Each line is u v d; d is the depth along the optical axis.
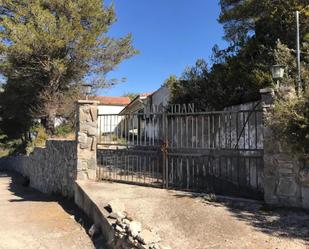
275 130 6.88
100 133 11.49
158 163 10.23
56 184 13.83
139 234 5.55
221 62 15.38
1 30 19.78
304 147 6.44
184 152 9.59
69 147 12.34
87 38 20.88
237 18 15.00
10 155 31.89
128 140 11.20
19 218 9.42
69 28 20.38
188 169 9.38
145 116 10.80
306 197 6.77
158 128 10.43
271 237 5.52
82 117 11.34
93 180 11.00
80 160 11.17
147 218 6.80
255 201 7.56
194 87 15.20
